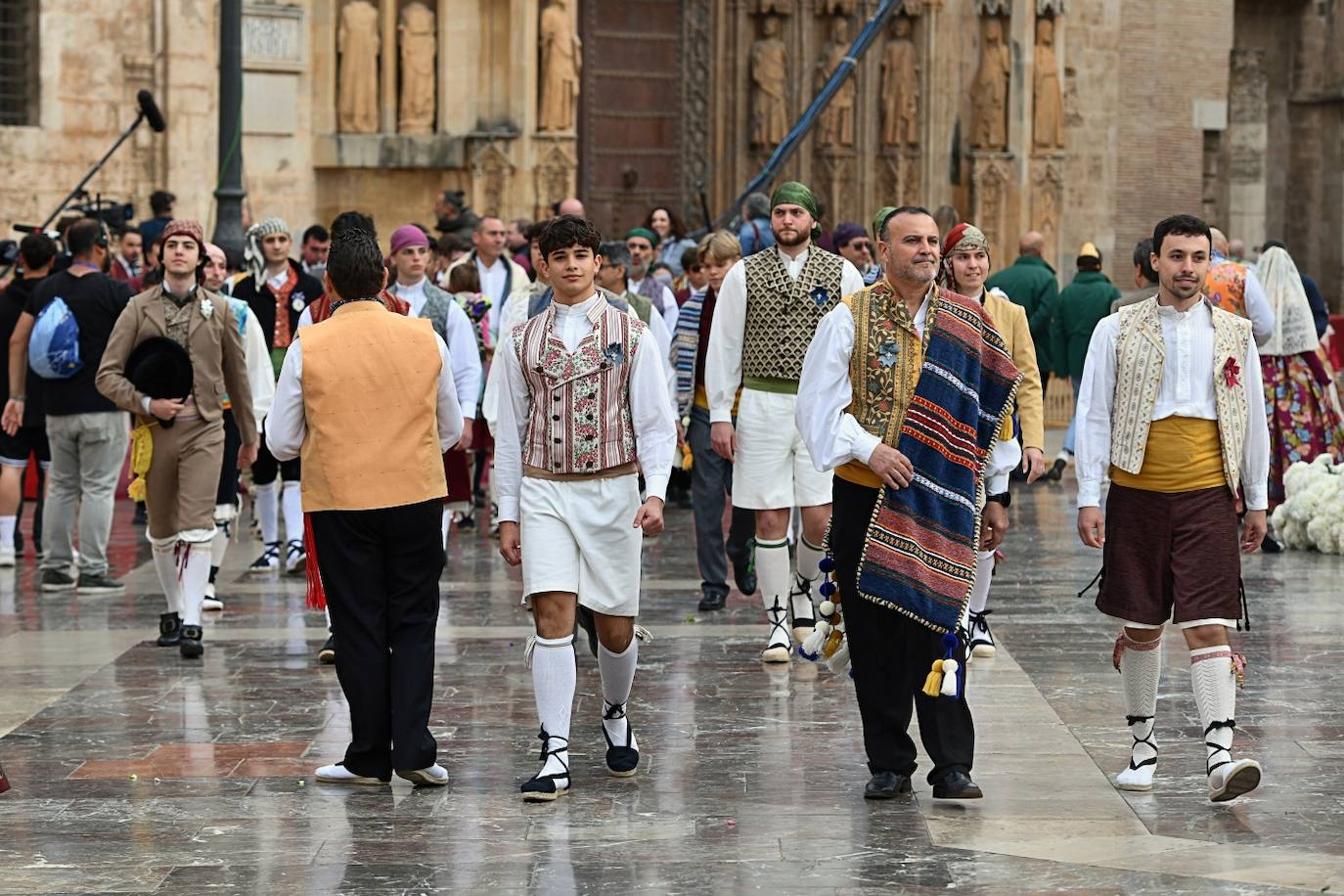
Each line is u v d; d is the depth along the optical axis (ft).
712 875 27.27
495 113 102.68
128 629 47.78
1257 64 172.24
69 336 52.11
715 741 35.76
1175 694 39.83
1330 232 174.19
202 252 51.37
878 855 28.25
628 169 121.60
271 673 42.34
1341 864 27.71
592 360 31.96
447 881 27.09
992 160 127.34
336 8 100.53
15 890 26.78
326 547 32.07
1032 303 86.33
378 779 32.63
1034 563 59.31
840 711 38.34
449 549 62.28
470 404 46.16
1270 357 65.31
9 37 90.99
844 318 30.81
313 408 32.07
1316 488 61.82
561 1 102.94
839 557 31.17
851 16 122.31
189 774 33.47
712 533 50.55
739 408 43.37
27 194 90.38
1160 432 31.42
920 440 30.32
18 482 58.23
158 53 92.99
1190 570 31.22
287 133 98.68
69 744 35.68
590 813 30.76
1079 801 31.35
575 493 32.01
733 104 122.52
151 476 44.60
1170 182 152.87
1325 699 39.55
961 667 30.55
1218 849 28.50
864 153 123.65
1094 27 137.69
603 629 32.55
